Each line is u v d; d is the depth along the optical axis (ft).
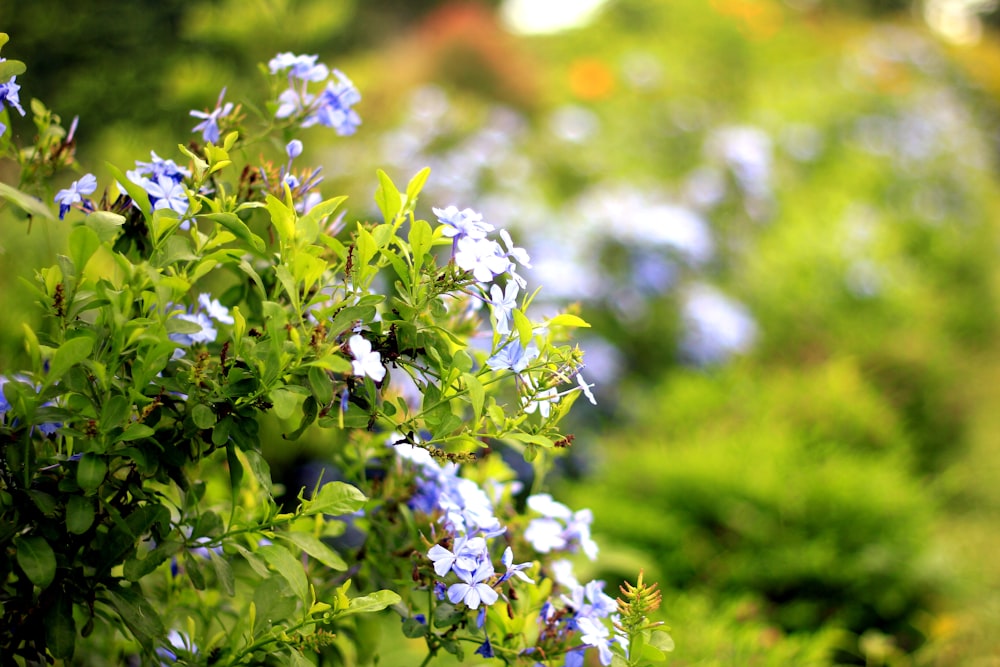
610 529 11.41
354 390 4.25
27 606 4.16
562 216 18.65
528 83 32.04
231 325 5.16
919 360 16.08
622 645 4.44
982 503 14.52
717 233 20.95
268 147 9.05
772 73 36.81
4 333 7.96
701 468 12.03
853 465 12.17
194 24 14.06
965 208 27.96
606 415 14.96
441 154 20.21
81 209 4.40
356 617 5.40
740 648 9.11
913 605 11.08
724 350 16.57
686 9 41.24
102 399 3.92
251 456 4.05
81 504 3.88
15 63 4.17
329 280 4.36
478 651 4.57
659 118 27.30
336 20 14.08
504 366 4.14
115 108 18.54
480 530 4.64
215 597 5.57
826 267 19.12
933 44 45.34
